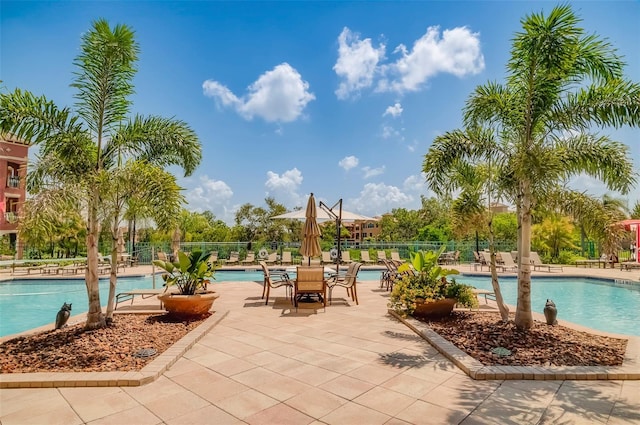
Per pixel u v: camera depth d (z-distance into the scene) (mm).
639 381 3834
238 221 31359
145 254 19844
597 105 5332
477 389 3609
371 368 4191
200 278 6973
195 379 3840
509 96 5934
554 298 12000
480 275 15930
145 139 6160
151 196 5352
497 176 6430
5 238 20812
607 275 14922
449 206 7652
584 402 3330
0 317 9289
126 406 3221
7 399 3350
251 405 3252
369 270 18188
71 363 4176
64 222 5227
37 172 5223
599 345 4992
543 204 5844
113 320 6250
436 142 6273
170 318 6555
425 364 4336
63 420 2967
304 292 8031
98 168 5742
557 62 5023
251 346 5031
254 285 11820
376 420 2986
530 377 3867
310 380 3826
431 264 7293
